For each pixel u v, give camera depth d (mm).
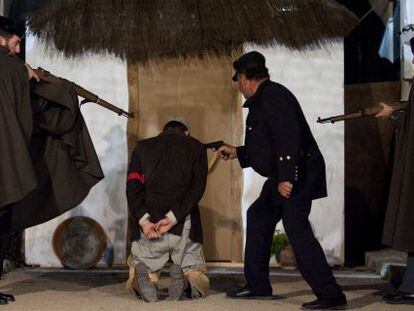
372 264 8211
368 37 10336
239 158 6488
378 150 9477
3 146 5621
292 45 8148
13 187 5578
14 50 6066
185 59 8258
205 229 8320
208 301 6238
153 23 7922
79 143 6316
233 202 8281
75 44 8062
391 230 6062
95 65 8250
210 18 7914
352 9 10625
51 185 6281
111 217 8234
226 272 7898
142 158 6441
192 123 8312
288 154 5762
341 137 8312
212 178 8320
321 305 5820
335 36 8234
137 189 6402
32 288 6875
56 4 8172
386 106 6316
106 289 6863
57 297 6391
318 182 6027
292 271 8016
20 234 8453
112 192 8250
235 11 7934
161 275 7750
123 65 8258
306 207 5941
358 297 6477
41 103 6199
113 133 8273
